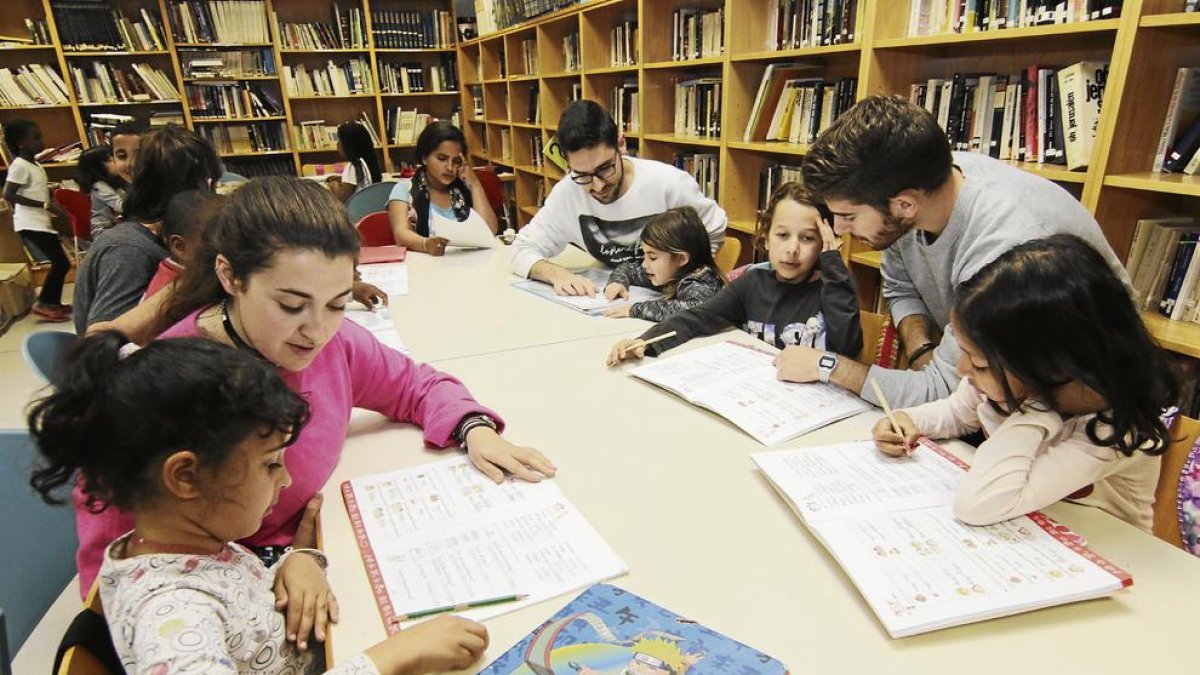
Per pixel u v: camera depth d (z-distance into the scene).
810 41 2.62
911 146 1.09
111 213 3.72
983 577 0.74
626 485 0.98
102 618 0.70
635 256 2.31
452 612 0.74
